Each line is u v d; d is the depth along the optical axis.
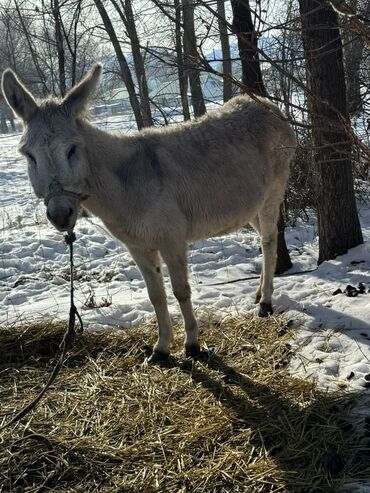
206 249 8.15
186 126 4.63
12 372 4.43
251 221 5.53
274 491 2.86
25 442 3.41
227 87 8.14
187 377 4.14
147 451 3.27
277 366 4.22
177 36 5.04
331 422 3.35
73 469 3.16
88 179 3.83
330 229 6.38
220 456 3.16
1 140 32.97
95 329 5.09
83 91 3.66
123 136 4.22
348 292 5.26
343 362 4.07
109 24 9.47
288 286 5.79
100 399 3.90
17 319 5.50
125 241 4.26
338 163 6.10
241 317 5.13
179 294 4.32
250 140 4.87
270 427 3.39
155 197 4.07
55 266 8.02
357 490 2.79
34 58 12.16
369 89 3.97
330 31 5.22
